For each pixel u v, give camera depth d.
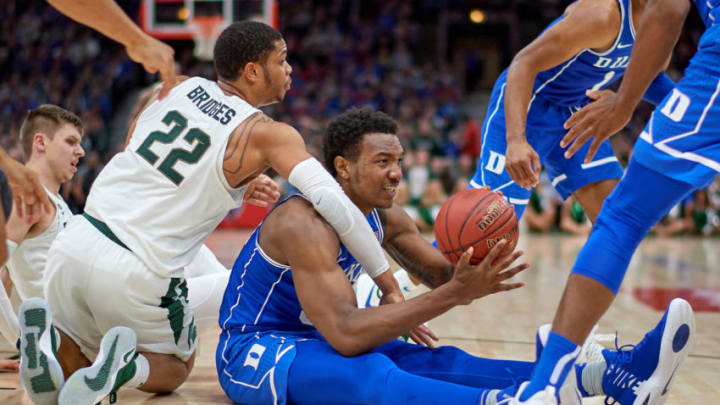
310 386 2.13
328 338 2.12
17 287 2.87
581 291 1.88
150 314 2.40
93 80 16.05
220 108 2.39
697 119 1.85
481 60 20.91
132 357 2.31
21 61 16.83
